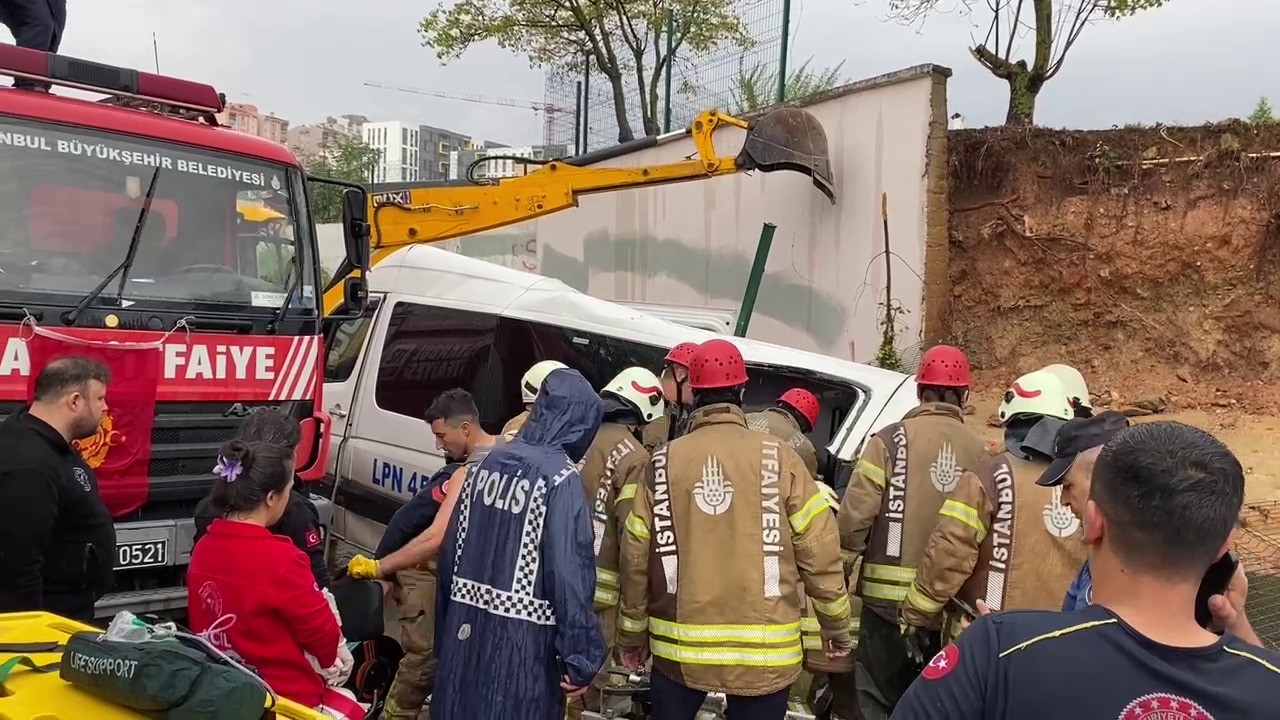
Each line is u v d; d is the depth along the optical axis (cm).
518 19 1769
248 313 456
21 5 493
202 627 272
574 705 384
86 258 413
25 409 326
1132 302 902
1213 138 870
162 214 439
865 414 500
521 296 565
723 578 301
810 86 1320
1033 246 930
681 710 312
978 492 313
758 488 307
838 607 308
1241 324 855
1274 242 845
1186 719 130
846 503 377
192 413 431
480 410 547
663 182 875
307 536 337
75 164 417
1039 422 307
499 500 282
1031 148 930
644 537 316
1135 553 140
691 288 1160
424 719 418
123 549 410
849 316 965
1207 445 141
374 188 767
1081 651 138
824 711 425
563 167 820
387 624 408
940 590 317
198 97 470
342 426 594
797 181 1020
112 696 193
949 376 379
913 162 900
